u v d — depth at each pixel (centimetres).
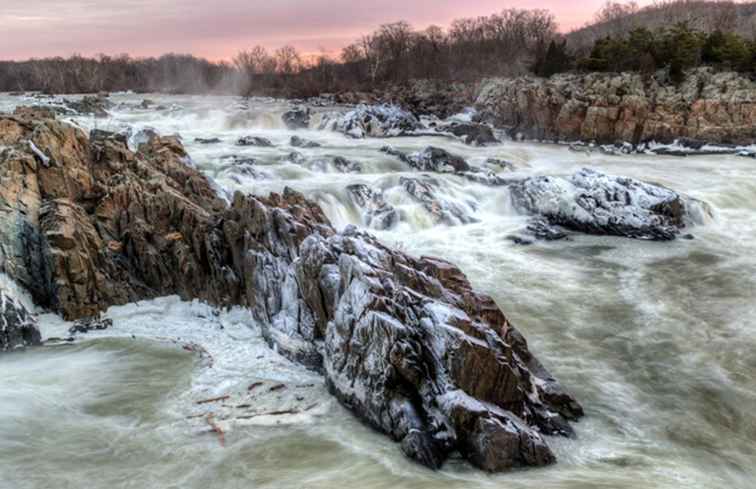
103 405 1498
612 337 1977
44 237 1947
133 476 1242
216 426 1410
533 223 3198
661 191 3288
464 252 2836
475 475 1241
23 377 1622
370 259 1691
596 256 2809
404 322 1462
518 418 1388
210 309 2028
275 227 2008
